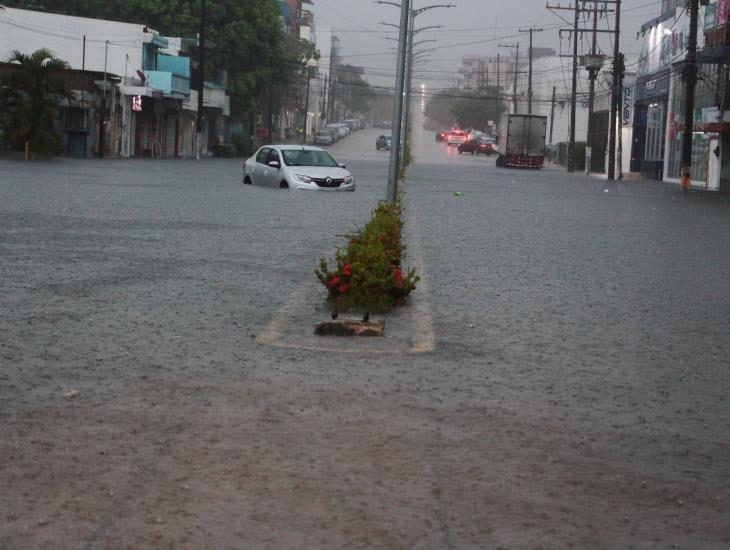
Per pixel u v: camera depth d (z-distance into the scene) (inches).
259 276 504.7
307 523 185.2
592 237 834.2
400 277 422.9
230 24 3366.1
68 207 871.7
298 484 205.3
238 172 1876.2
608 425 262.7
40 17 2679.6
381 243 480.7
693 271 620.1
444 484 209.6
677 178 2564.0
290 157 1358.3
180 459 218.1
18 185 1144.2
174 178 1508.4
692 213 1261.1
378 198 1207.6
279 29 3548.2
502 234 820.0
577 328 402.9
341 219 872.3
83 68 2605.8
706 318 442.3
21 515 184.2
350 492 202.1
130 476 206.4
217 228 741.3
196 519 185.0
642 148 3137.3
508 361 334.6
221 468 213.2
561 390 297.7
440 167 2928.2
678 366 340.5
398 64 930.1
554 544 181.6
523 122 3329.2
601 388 303.4
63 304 404.5
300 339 354.6
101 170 1663.4
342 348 342.3
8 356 311.3
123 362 309.4
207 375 296.0
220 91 3378.4
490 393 289.6
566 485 213.5
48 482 201.5
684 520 197.0
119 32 2709.2
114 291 441.4
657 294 510.9
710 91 2306.8
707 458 238.2
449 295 474.0
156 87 2805.1
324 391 282.5
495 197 1428.4
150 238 653.9
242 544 174.9
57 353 318.0
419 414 263.1
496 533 185.2
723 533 191.0
